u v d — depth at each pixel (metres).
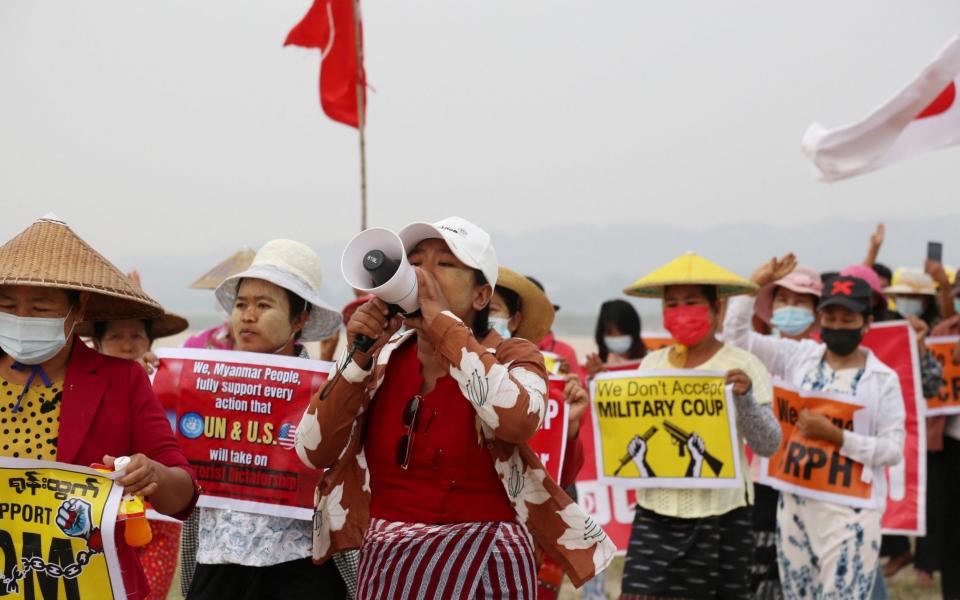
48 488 4.02
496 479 3.99
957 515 9.62
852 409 7.31
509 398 3.74
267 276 5.48
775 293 9.32
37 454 4.11
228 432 5.39
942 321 11.23
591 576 4.00
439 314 3.81
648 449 6.79
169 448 4.24
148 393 4.28
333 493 4.28
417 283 3.82
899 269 12.70
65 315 4.09
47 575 4.02
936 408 9.94
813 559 7.35
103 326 6.17
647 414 6.82
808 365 7.60
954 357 10.00
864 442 7.22
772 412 6.76
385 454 4.04
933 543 10.57
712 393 6.74
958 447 9.74
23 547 4.02
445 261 4.02
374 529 4.03
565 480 5.87
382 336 3.90
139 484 3.99
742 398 6.69
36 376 4.16
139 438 4.22
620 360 9.34
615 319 9.22
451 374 3.81
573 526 3.99
